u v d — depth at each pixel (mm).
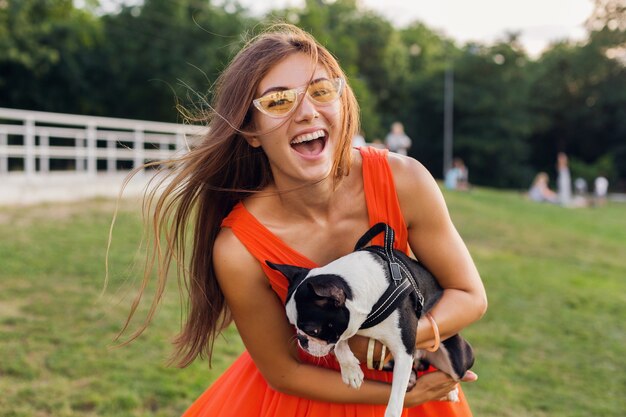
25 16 33312
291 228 2191
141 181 14594
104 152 15008
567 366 5875
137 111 39219
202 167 2215
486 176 55156
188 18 38812
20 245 8344
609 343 6605
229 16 38969
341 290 1926
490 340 6453
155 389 4578
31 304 6207
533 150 61312
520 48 55969
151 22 38219
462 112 55031
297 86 1986
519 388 5301
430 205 2213
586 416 4848
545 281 9281
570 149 61000
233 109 2074
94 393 4449
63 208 11344
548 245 12703
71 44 35562
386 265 2025
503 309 7617
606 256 12211
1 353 5000
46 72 35281
